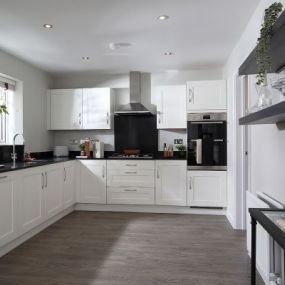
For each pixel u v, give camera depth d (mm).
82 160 4844
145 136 5242
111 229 3805
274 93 2143
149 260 2809
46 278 2441
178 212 4695
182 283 2352
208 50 4000
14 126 4391
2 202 2828
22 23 3059
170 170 4629
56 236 3520
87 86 5430
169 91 4848
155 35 3430
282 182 2023
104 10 2779
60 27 3176
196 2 2629
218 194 4492
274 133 2197
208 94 4535
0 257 2871
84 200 4832
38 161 4070
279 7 1554
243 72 2303
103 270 2592
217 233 3633
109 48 3895
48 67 4812
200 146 4527
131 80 5113
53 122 5180
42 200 3660
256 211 1740
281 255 1957
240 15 2895
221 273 2527
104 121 5051
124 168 4742
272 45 1683
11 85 4332
